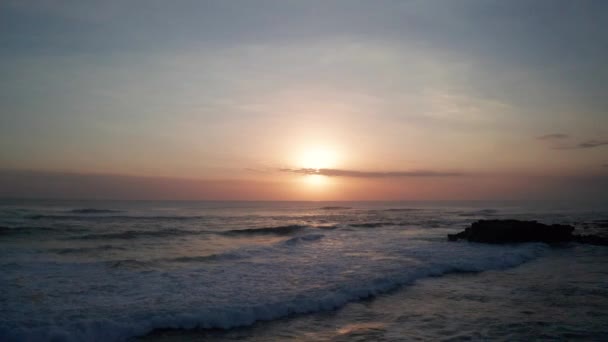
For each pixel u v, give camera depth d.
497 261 17.14
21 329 7.54
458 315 9.52
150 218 37.94
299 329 8.48
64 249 17.95
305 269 14.25
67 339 7.38
